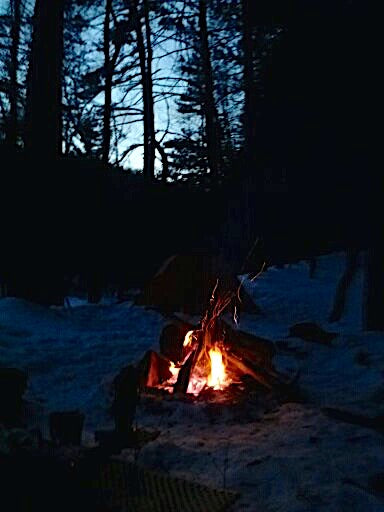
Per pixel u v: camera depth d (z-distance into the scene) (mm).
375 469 4043
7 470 3371
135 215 21047
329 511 3418
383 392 6145
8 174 11469
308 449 4445
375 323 9695
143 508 3471
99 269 18422
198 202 21438
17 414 5164
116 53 20672
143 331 9492
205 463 4188
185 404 5535
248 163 18328
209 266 11453
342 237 17438
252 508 3504
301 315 12438
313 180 17422
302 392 6285
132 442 4473
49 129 11102
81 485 3545
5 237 11203
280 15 14133
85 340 8500
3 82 20641
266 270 17125
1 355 7414
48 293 10914
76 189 19250
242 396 5758
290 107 16188
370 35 10656
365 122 12484
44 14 11266
